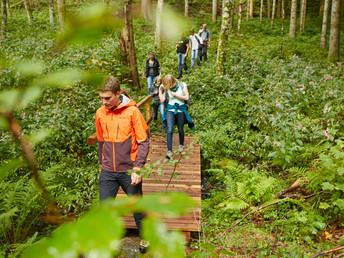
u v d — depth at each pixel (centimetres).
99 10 28
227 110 831
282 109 635
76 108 697
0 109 35
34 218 400
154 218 25
